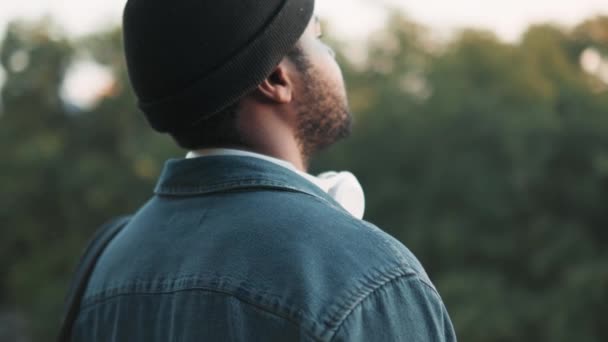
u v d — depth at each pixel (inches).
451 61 1008.9
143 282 36.8
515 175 871.1
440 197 892.6
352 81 1098.1
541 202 878.4
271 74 36.9
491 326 729.0
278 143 37.6
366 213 932.6
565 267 807.1
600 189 867.4
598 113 882.8
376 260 31.6
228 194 35.8
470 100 916.6
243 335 31.7
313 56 38.2
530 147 864.9
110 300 38.6
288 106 37.7
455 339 33.0
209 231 34.8
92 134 1107.3
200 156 37.4
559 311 729.0
